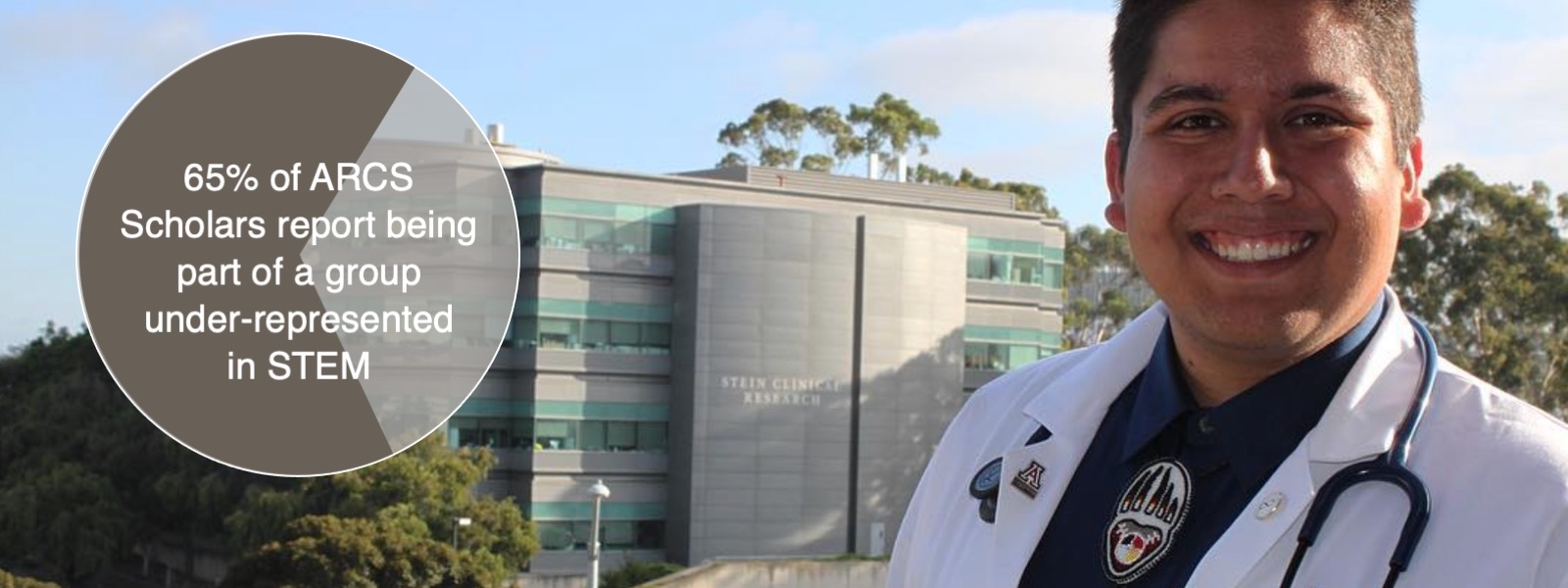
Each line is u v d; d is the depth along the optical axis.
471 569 48.06
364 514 51.34
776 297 66.25
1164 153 2.25
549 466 64.69
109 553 58.38
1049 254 77.12
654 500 66.25
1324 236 2.16
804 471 66.25
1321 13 2.19
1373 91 2.18
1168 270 2.26
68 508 58.22
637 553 65.75
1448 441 2.17
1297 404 2.23
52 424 63.16
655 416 66.62
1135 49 2.33
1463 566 2.07
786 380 66.25
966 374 72.94
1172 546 2.26
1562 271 56.16
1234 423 2.26
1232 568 2.16
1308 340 2.21
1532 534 2.04
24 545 57.75
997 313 74.00
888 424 67.81
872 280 67.81
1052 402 2.56
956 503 2.67
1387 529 2.12
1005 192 85.06
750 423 65.62
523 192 66.31
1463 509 2.10
